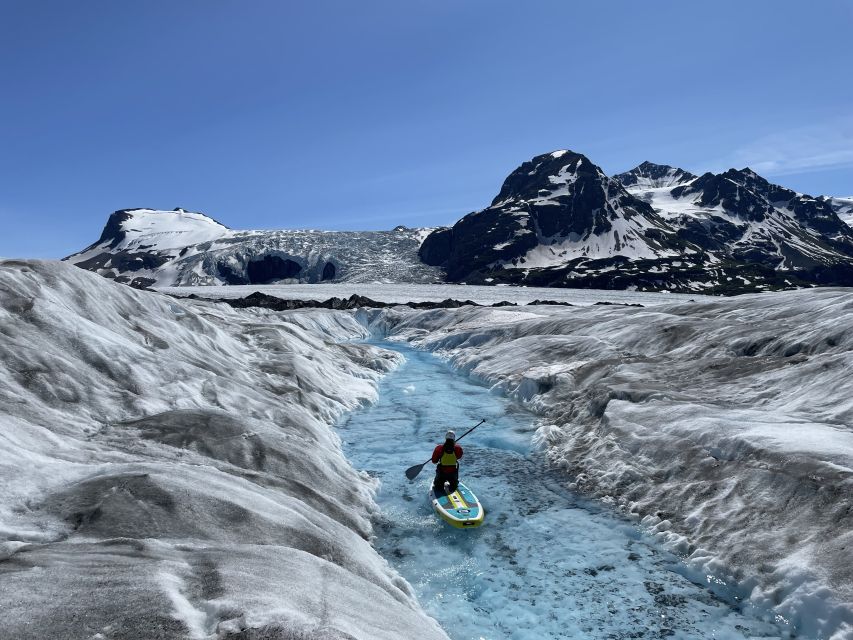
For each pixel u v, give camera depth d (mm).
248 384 16531
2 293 12414
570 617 7914
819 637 6859
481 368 25812
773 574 7863
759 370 15039
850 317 15344
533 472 13453
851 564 7211
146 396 12336
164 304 18750
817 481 8711
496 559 9547
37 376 10844
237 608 4883
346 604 5910
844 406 11164
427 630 6516
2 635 4211
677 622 7703
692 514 9812
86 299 14711
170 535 6969
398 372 28016
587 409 16016
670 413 12977
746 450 10273
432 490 11914
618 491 11547
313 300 63938
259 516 8023
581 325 27516
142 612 4660
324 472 11617
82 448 9336
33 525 6656
